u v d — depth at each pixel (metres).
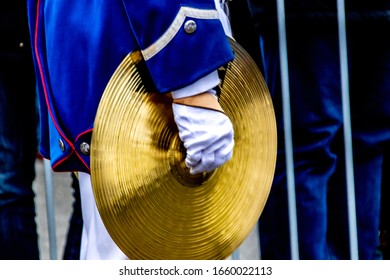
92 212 5.87
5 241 6.97
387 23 7.37
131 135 5.50
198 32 5.41
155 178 5.59
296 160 7.27
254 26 7.11
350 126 7.25
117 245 5.58
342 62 7.17
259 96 5.90
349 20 7.30
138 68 5.52
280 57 7.07
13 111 6.95
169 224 5.69
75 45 5.64
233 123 5.82
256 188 5.95
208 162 5.49
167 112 5.59
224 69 5.75
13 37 6.88
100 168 5.44
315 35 7.16
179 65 5.39
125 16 5.51
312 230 7.29
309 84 7.21
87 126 5.59
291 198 7.14
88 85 5.59
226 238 5.91
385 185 7.79
